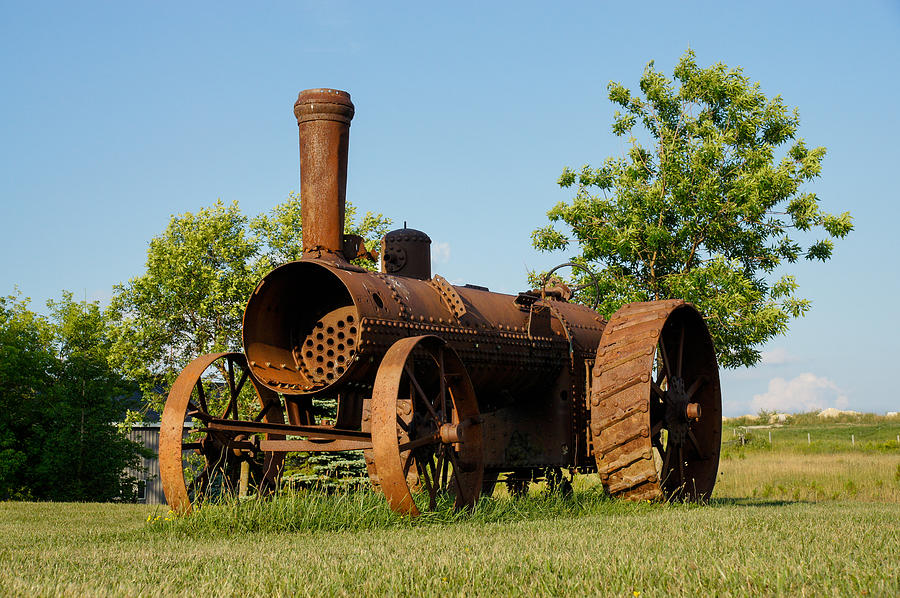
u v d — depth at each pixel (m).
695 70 21.61
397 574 3.73
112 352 26.30
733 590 3.27
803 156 21.03
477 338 8.11
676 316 9.30
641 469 7.89
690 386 9.91
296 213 26.31
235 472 8.43
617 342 8.26
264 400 9.03
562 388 9.04
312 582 3.64
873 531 5.41
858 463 21.39
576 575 3.63
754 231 20.31
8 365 31.98
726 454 26.59
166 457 7.03
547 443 8.94
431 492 7.10
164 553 4.89
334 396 7.84
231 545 5.29
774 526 5.79
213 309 25.45
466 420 7.51
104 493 33.41
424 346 7.29
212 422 7.47
